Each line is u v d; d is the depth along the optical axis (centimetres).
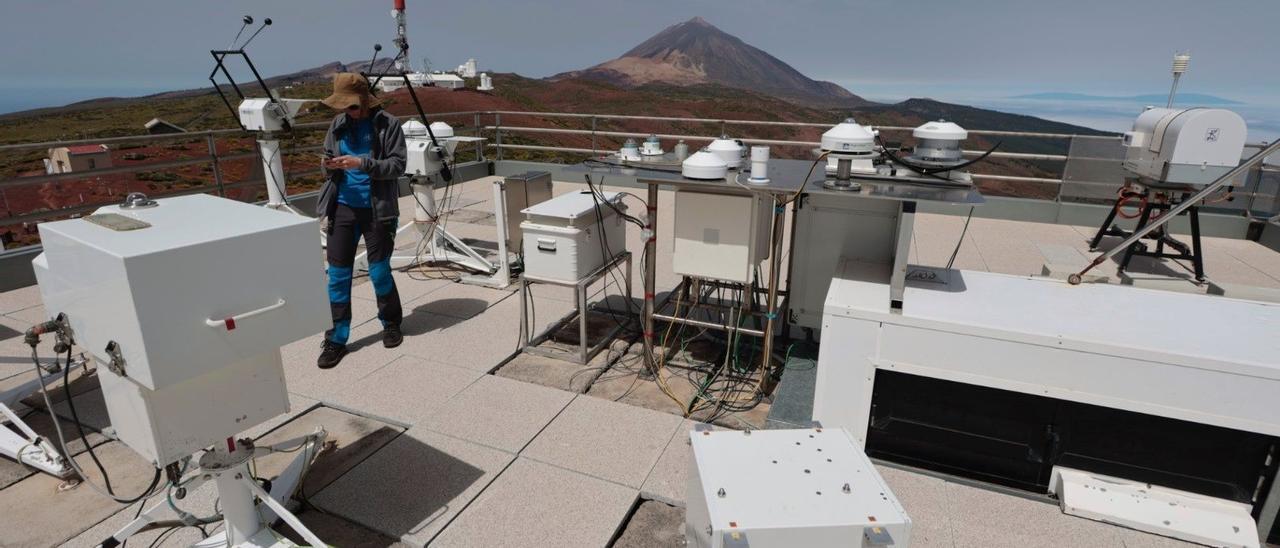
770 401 297
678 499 224
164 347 141
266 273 159
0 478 234
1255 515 212
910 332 227
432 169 473
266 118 470
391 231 336
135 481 234
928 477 240
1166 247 579
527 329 344
